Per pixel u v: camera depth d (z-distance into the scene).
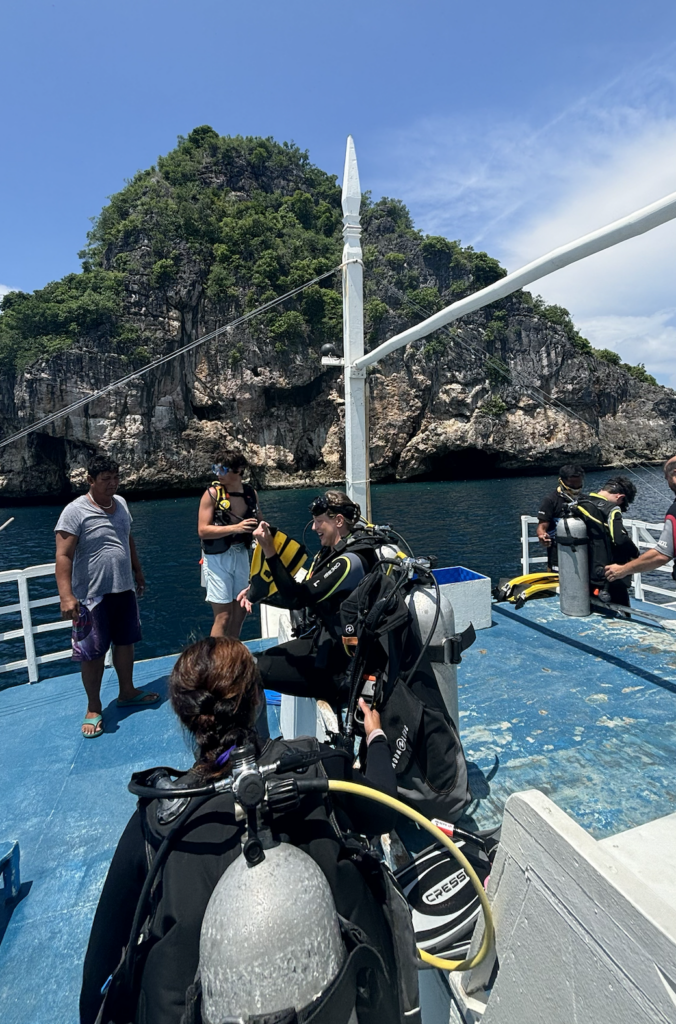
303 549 2.82
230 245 71.44
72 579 4.05
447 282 77.19
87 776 3.58
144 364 63.50
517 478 73.06
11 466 61.44
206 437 67.38
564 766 3.02
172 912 1.11
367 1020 1.10
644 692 3.86
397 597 2.21
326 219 89.94
